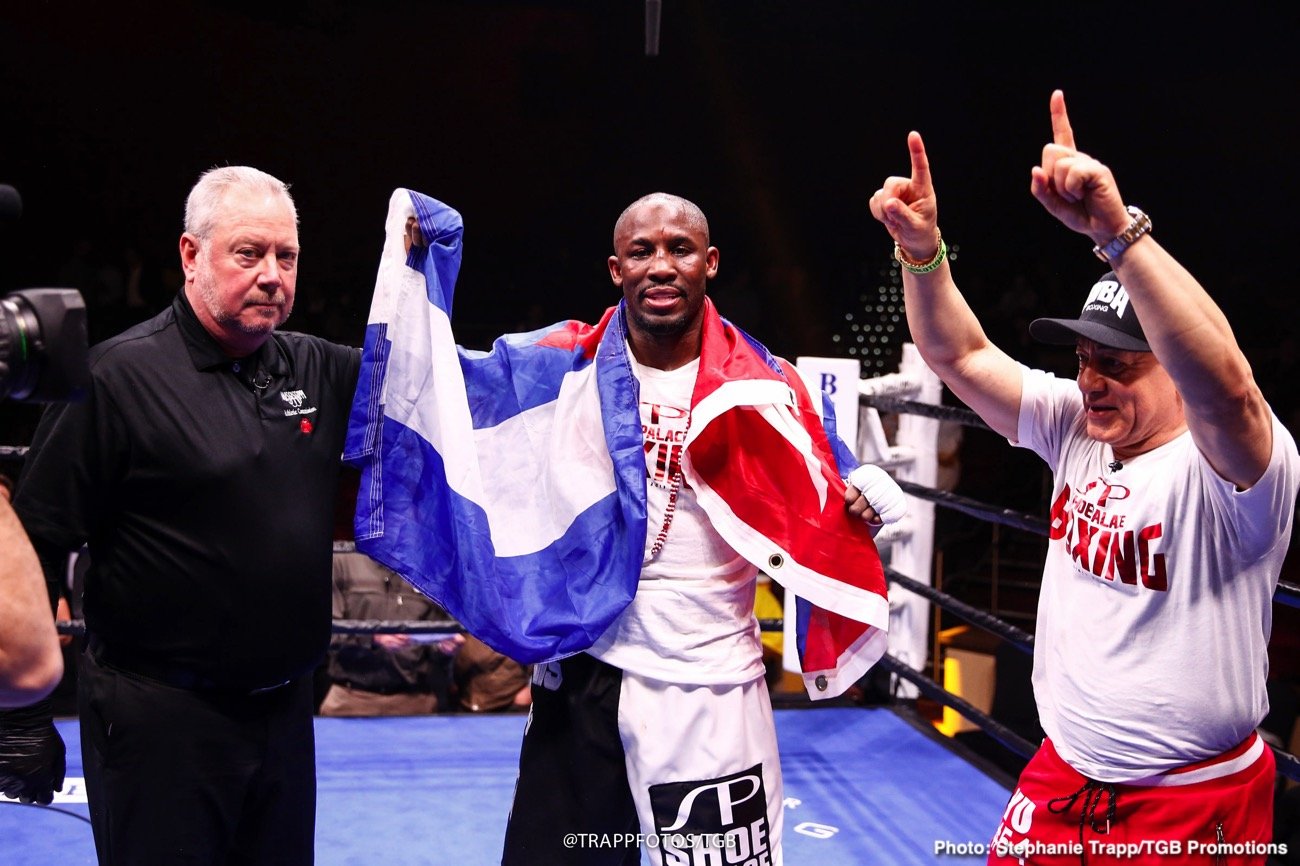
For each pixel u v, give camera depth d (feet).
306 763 7.25
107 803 6.67
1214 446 5.39
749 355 7.23
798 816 11.02
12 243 42.27
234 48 43.21
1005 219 46.06
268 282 6.51
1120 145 44.52
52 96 41.91
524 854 7.30
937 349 6.72
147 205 43.21
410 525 7.39
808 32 46.52
